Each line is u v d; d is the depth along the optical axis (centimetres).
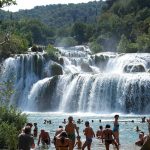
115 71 12162
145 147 1891
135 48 16425
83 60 12575
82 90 9981
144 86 9500
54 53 12500
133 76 9600
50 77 11250
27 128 2659
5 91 3919
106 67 12488
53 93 10450
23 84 11456
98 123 6762
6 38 4478
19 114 3984
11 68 11450
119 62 12194
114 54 13862
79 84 10050
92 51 17638
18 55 11681
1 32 4603
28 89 11350
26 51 13438
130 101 9512
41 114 9319
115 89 9681
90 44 19638
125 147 3984
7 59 11494
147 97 9450
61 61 12281
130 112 9462
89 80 9931
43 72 11806
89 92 9881
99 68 12531
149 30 17462
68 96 10169
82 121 7119
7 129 3494
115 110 9619
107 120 7388
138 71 11594
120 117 8269
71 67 12338
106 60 12550
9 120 3894
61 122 7044
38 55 11894
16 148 3406
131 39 19700
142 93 9488
